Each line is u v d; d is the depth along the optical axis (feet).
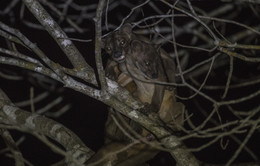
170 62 34.76
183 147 28.58
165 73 33.55
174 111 32.27
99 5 24.93
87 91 29.71
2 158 52.31
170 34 44.83
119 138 31.07
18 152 31.60
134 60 33.45
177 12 51.44
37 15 31.89
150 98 33.58
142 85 33.37
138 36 36.35
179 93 52.16
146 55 33.32
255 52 43.88
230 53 28.71
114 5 48.70
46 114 45.47
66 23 56.29
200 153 54.29
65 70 30.37
